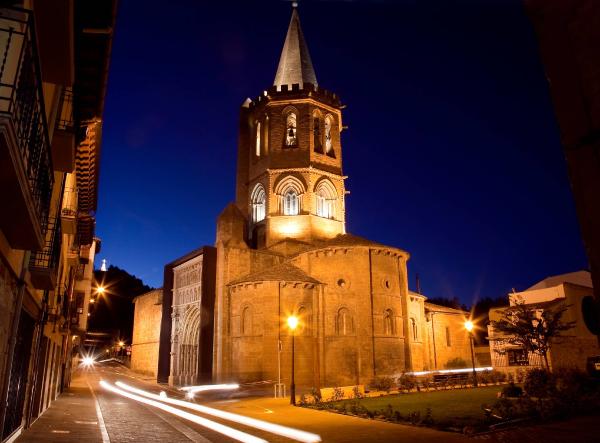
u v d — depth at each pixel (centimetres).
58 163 1238
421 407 2223
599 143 315
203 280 4416
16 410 1136
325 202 5156
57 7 790
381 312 4081
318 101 5294
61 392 3044
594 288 310
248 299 4041
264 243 5012
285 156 5100
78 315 3894
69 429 1462
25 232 772
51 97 1033
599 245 309
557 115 350
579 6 333
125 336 10694
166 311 5250
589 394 2180
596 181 316
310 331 3944
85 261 3703
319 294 4050
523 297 3916
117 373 6544
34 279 1121
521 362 3684
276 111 5241
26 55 634
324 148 5275
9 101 576
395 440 1427
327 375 3891
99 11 1159
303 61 5750
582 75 329
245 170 5653
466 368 5341
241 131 5800
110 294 10900
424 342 5238
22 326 1090
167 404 2708
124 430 1548
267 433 1606
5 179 595
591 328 3738
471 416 1856
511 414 1738
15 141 545
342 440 1454
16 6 641
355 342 3962
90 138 1873
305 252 4331
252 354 3847
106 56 1288
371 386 3309
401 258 4416
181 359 4750
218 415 2159
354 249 4162
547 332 2939
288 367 3759
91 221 2528
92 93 1438
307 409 2333
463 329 5847
